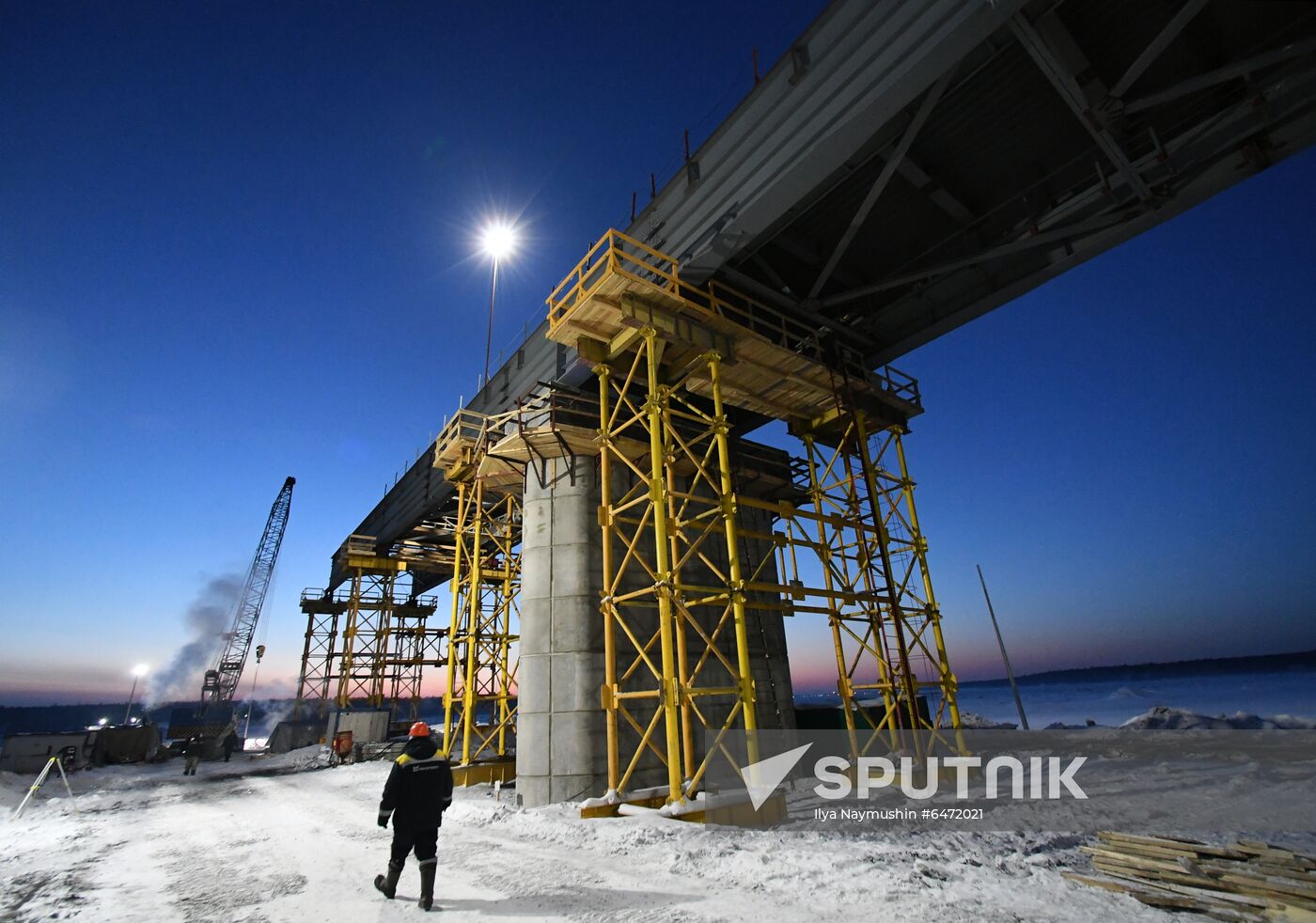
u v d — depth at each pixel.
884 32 14.00
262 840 13.20
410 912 7.73
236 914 7.86
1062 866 8.77
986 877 8.18
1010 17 12.54
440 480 35.88
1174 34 12.41
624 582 19.50
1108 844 9.50
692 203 19.11
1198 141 15.30
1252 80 14.84
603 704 15.03
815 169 15.46
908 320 22.48
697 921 7.00
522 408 20.91
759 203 16.53
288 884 9.34
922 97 14.40
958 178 18.53
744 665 14.48
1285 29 14.26
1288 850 8.66
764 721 21.72
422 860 7.94
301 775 29.31
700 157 19.02
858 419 22.02
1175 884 7.63
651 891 8.27
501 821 14.10
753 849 10.06
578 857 10.48
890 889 7.74
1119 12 14.27
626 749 17.98
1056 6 12.70
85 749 38.16
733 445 24.42
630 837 11.26
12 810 19.64
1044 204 18.62
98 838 14.25
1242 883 7.15
